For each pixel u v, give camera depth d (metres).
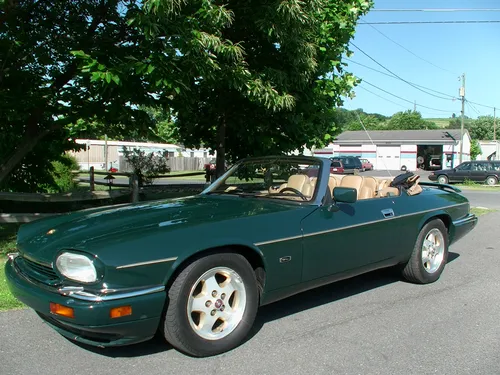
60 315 2.93
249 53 7.13
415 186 5.50
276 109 7.10
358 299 4.81
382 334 3.87
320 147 9.10
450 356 3.47
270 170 4.89
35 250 3.35
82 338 3.12
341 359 3.39
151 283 3.05
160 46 5.66
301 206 4.17
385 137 52.09
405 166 46.75
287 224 3.85
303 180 4.52
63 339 3.65
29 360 3.29
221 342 3.40
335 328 3.99
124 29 6.82
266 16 6.14
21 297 3.22
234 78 6.05
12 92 6.76
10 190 9.63
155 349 3.48
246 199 4.55
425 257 5.37
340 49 8.09
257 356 3.41
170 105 6.70
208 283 3.36
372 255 4.62
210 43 5.39
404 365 3.32
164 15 5.11
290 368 3.24
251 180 4.99
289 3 5.90
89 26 7.22
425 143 49.56
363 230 4.46
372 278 5.62
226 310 3.47
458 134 50.66
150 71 5.18
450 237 5.82
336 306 4.58
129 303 2.94
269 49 7.11
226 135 9.28
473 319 4.25
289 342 3.68
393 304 4.65
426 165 50.91
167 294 3.19
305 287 4.06
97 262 2.93
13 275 3.41
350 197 4.11
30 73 6.97
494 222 10.77
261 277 3.72
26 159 9.61
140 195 11.95
